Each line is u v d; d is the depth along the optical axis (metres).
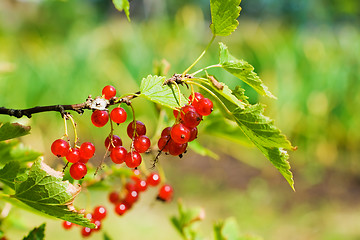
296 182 2.01
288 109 2.22
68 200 0.40
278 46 2.31
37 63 2.12
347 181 2.03
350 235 1.48
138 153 0.43
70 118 0.42
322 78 2.29
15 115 0.42
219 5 0.43
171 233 1.43
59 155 0.42
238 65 0.43
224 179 2.00
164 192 0.56
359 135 2.31
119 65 2.22
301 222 1.59
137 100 2.00
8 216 0.54
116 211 0.54
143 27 2.51
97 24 2.53
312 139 2.27
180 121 0.43
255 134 0.42
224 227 0.53
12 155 0.47
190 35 2.38
